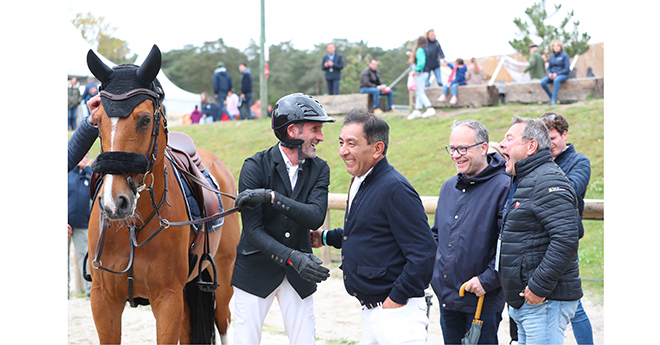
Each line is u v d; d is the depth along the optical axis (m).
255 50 30.38
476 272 2.66
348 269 2.40
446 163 8.20
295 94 2.64
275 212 2.65
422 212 2.29
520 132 2.46
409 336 2.27
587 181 2.95
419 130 9.57
